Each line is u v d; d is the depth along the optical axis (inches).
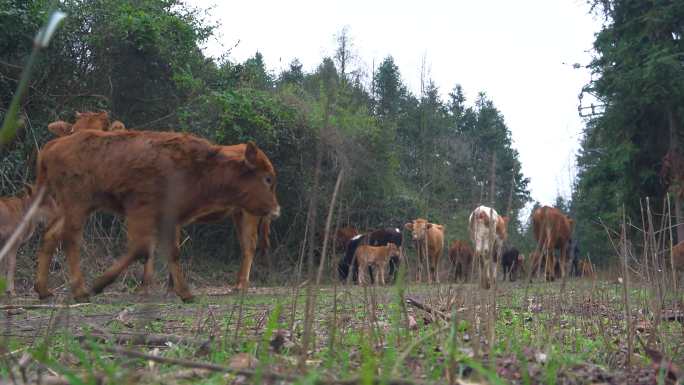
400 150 1131.3
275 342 143.8
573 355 141.3
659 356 132.3
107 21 594.6
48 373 111.0
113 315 223.5
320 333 171.8
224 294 380.2
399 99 1370.6
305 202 727.1
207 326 191.3
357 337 160.9
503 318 206.4
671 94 869.8
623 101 917.8
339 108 762.8
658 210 934.4
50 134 547.5
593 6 938.1
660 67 844.6
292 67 972.6
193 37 669.3
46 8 524.4
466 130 2092.8
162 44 624.7
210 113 666.2
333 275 128.5
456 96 2134.6
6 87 540.4
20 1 524.1
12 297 348.2
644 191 951.0
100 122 362.9
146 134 293.7
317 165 100.4
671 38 927.0
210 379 105.3
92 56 605.6
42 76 564.4
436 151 1068.5
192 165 295.7
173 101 673.0
